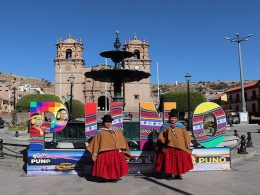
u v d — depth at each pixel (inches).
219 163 367.6
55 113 367.2
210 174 345.4
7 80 6077.8
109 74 537.3
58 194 266.8
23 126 1234.6
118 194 265.4
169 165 312.0
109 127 314.8
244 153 462.3
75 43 2928.2
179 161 311.7
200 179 320.8
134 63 2925.7
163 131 318.3
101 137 308.5
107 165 304.8
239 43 1541.6
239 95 2832.2
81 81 2910.9
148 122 361.1
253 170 367.9
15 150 475.5
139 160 355.9
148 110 362.3
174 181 312.7
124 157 315.3
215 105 370.9
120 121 367.2
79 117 1831.9
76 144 465.7
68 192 272.7
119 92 581.0
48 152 354.9
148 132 359.9
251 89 2669.8
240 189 280.5
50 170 352.8
